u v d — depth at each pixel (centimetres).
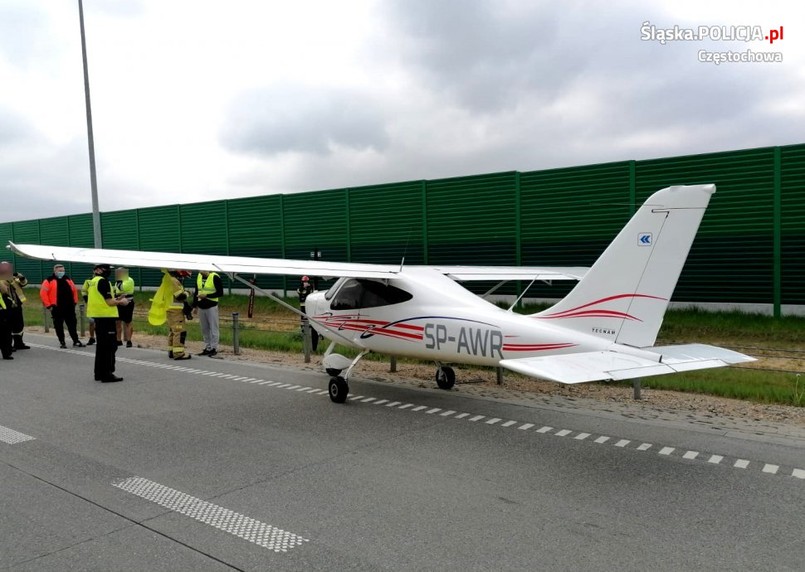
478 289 1758
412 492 502
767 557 384
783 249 1277
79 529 436
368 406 821
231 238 2525
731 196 1335
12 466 580
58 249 773
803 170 1241
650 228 594
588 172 1533
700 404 807
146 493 506
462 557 387
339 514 458
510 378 1010
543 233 1623
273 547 404
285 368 1130
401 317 813
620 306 613
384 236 2006
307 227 2242
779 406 789
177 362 1210
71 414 788
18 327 1409
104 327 1006
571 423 717
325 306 930
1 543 415
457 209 1808
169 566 380
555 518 447
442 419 746
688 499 482
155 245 2852
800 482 518
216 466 575
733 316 1323
